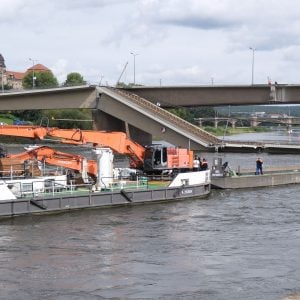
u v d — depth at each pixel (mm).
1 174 46219
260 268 28859
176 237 36344
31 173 46781
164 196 50594
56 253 31656
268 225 41000
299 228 39906
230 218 43750
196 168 58750
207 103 121688
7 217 41156
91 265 29125
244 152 130875
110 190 47094
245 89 118000
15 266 28766
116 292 24734
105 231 37875
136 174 53438
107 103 118062
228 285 25844
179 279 26781
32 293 24531
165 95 124375
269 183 66188
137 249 32875
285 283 26188
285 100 116375
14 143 95250
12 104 125875
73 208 44312
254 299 23828
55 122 160125
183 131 104500
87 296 24172
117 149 53500
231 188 62562
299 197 56812
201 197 54656
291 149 129500
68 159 48312
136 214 44406
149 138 129250
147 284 25938
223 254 31844
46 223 40000
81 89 119875
